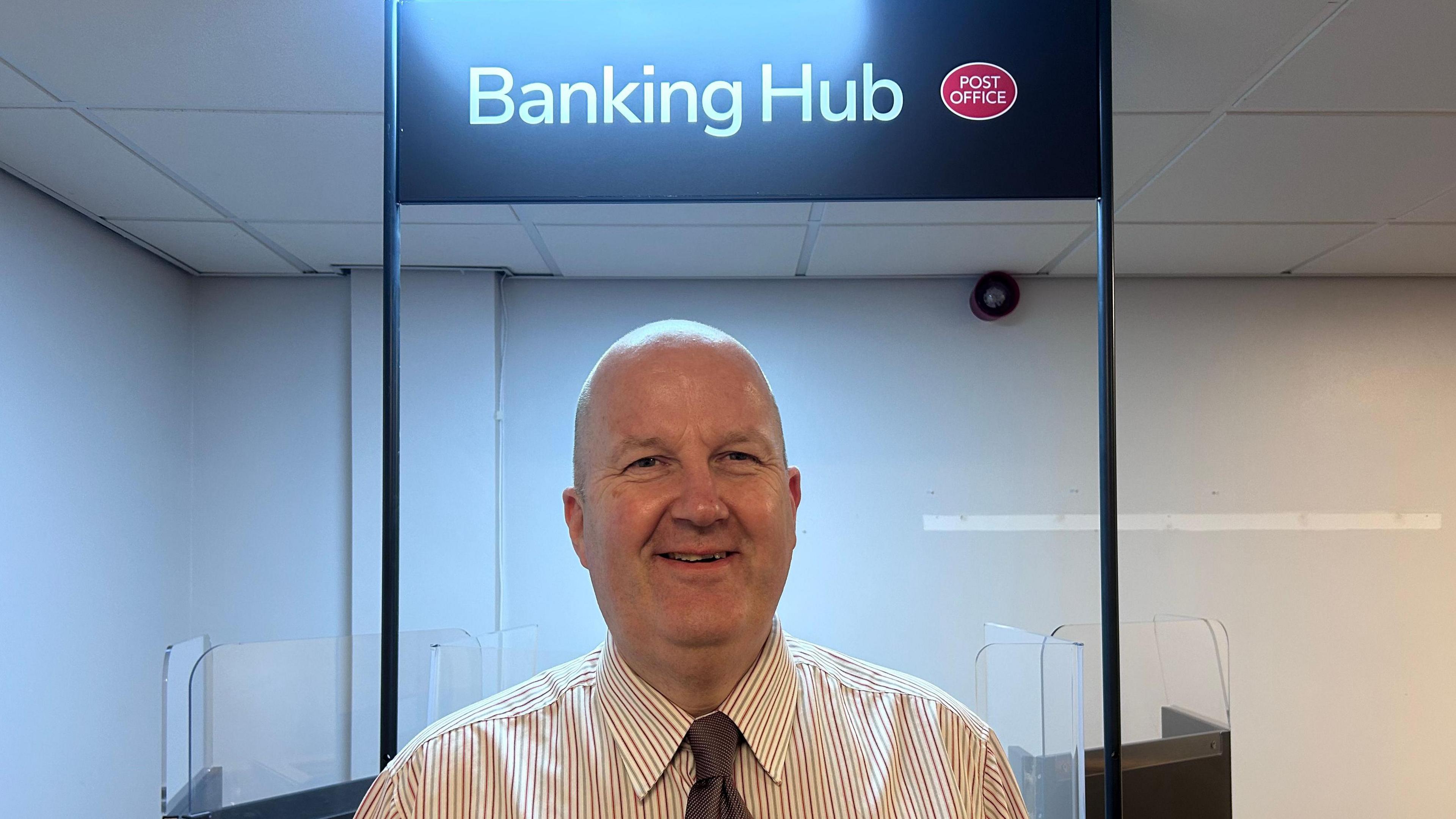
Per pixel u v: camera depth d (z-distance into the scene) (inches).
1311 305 143.8
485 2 60.7
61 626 105.9
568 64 60.3
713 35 60.6
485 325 136.6
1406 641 139.9
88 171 95.9
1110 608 61.4
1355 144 91.4
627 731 35.6
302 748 79.3
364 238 119.8
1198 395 142.7
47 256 103.8
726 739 35.2
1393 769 138.1
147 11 66.6
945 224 114.6
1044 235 119.7
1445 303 144.1
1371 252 128.8
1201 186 102.7
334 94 79.2
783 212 109.0
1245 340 143.5
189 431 136.3
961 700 138.3
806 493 140.1
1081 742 73.7
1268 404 142.7
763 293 142.0
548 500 137.7
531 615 136.6
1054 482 141.1
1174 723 87.0
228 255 127.5
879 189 60.1
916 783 36.8
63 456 106.7
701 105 60.2
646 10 60.7
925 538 140.2
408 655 85.6
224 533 136.1
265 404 137.5
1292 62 75.5
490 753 36.6
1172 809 84.0
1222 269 138.3
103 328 114.6
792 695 37.4
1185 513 141.3
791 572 139.3
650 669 35.4
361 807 38.5
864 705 39.0
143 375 123.9
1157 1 66.6
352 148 90.4
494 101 60.2
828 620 138.8
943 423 141.5
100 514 113.7
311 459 137.1
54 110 82.0
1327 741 138.6
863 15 60.9
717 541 34.3
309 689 80.3
